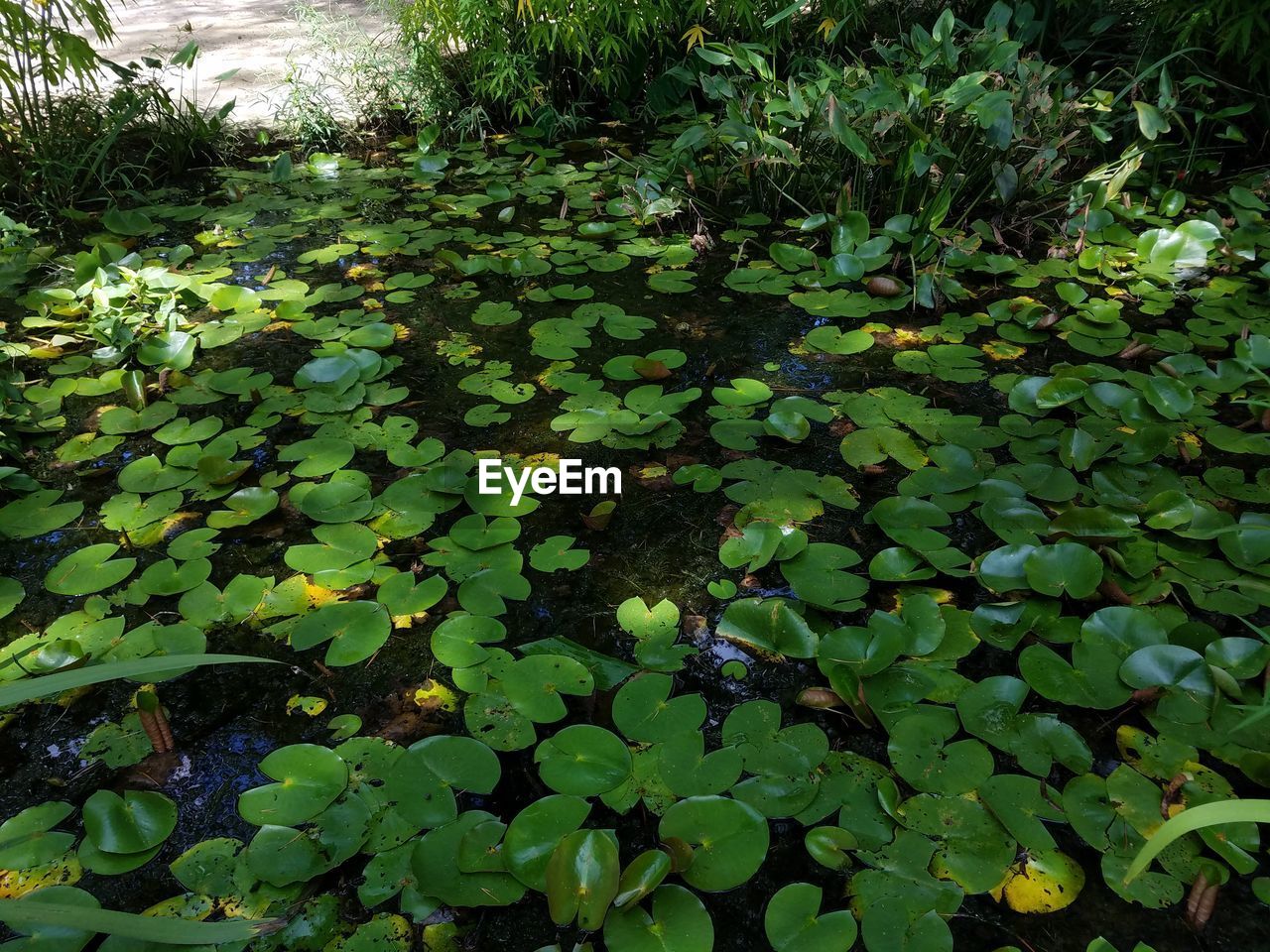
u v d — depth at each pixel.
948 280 2.70
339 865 1.18
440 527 1.81
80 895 1.13
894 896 1.12
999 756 1.33
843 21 3.56
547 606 1.62
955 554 1.66
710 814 1.22
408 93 4.26
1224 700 1.37
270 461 2.00
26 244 3.07
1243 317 2.59
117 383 2.29
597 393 2.24
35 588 1.65
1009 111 2.85
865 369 2.37
